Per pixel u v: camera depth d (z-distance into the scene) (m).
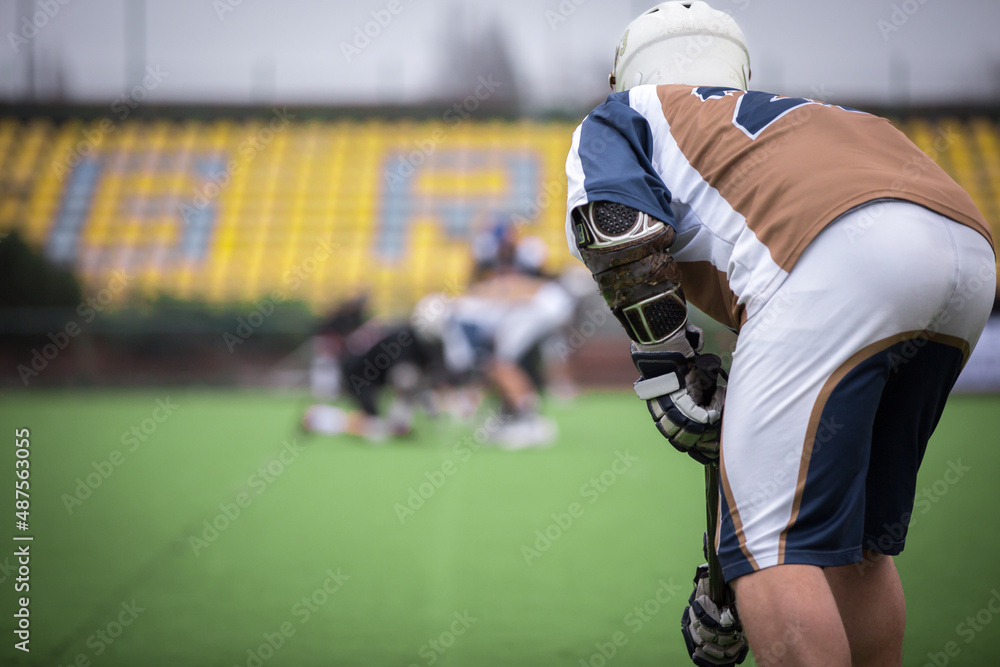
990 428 27.64
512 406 26.36
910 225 4.16
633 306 4.50
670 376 4.61
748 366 4.34
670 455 23.19
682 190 4.71
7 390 45.44
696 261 4.77
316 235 56.69
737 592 4.30
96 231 57.09
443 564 11.55
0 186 58.78
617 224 4.38
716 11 5.51
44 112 62.44
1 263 45.50
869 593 5.03
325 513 15.47
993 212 53.94
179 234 57.00
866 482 4.84
